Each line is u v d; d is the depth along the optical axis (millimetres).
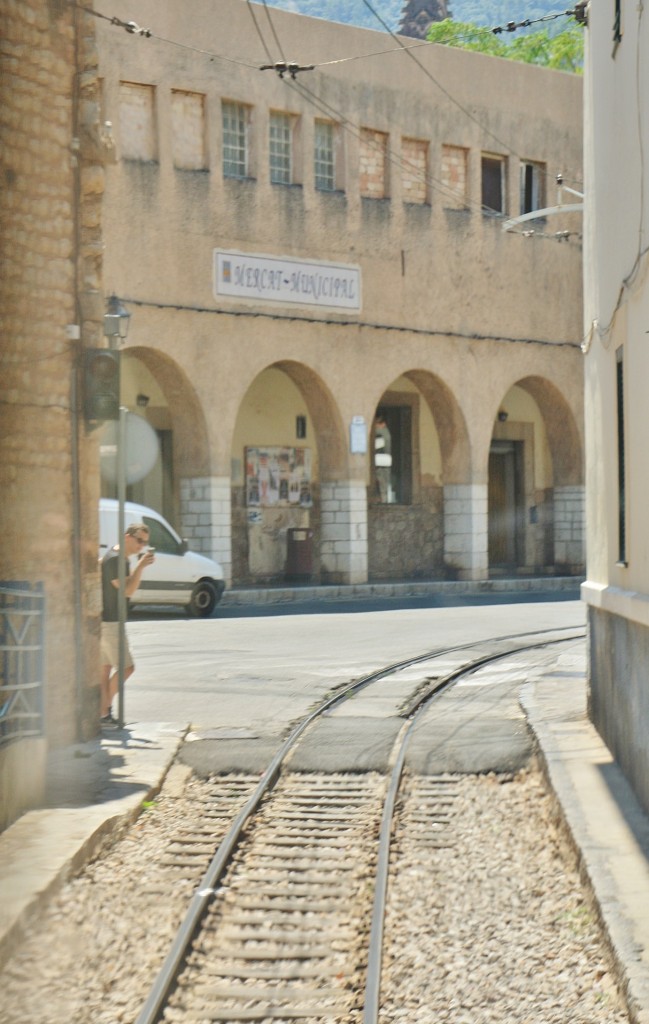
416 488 36406
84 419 12531
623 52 10773
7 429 11516
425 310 34094
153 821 9898
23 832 8836
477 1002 6422
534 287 36531
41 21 11867
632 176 10266
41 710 9867
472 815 10328
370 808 10492
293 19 31281
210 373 29953
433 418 35781
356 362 32688
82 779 10867
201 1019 6246
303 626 23391
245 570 32875
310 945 7289
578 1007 6289
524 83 36281
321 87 31844
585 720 13516
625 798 9758
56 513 12148
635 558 10156
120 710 13352
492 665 18359
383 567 35812
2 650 9203
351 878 8570
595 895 7375
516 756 12203
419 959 7059
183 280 29422
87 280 12562
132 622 23969
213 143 29891
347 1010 6359
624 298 10648
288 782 11352
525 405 38938
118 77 28344
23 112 11656
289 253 31281
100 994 6441
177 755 12234
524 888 8336
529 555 39094
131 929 7406
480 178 35312
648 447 9453
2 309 11445
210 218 29828
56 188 12094
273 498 33406
